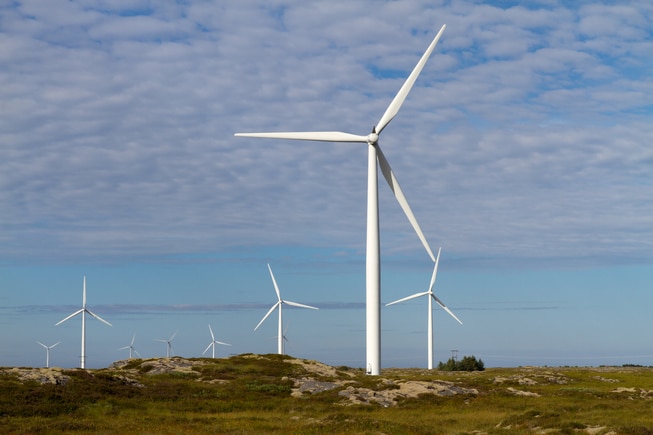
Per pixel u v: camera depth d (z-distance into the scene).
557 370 124.44
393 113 82.56
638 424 43.66
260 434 43.88
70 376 63.50
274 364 81.00
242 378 72.50
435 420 51.38
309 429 45.91
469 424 49.22
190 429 46.09
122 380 65.69
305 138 83.81
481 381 81.75
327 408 58.84
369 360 80.69
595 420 46.88
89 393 58.81
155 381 68.06
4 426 46.06
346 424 46.94
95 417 52.88
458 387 69.69
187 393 63.94
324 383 70.06
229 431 45.16
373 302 80.94
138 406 57.75
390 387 67.31
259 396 64.25
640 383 89.06
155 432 44.16
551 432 43.22
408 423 48.50
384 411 57.78
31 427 45.56
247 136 84.19
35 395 55.53
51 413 52.50
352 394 63.97
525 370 123.31
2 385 57.12
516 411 57.12
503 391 69.25
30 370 63.47
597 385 84.00
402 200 85.19
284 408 59.47
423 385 68.19
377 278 81.25
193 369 77.19
